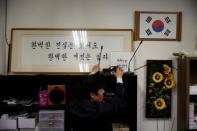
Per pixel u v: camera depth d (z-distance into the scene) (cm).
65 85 216
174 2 251
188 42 253
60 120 216
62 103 214
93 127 171
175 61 252
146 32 248
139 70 249
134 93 221
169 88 248
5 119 211
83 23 246
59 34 241
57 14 244
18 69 238
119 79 201
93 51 242
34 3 243
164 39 249
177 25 250
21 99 228
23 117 214
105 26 246
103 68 233
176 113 254
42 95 214
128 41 243
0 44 237
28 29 240
